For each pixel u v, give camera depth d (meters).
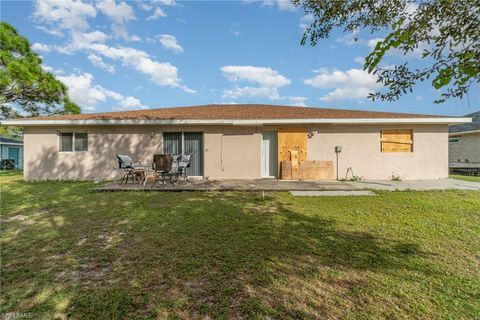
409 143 10.56
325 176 10.53
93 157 10.51
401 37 1.67
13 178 11.16
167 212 5.36
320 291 2.51
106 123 9.96
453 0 1.76
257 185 8.65
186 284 2.63
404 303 2.31
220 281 2.68
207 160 10.59
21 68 12.79
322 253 3.36
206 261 3.13
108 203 6.16
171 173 8.63
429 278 2.74
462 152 17.14
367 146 10.60
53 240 3.81
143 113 11.83
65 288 2.55
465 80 1.63
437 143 10.56
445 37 1.76
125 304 2.30
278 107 14.74
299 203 6.17
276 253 3.36
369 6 2.55
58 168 10.47
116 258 3.22
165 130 10.58
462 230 4.20
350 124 10.56
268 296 2.42
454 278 2.73
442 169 10.54
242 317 2.14
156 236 3.97
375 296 2.42
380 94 2.20
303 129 10.67
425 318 2.12
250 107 14.65
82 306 2.28
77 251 3.42
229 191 7.78
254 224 4.55
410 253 3.35
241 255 3.29
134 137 10.57
